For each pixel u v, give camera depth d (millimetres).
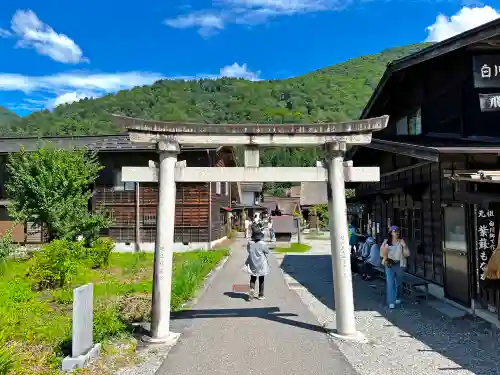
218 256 17359
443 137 9945
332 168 6895
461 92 9234
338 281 6832
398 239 9047
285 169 6949
